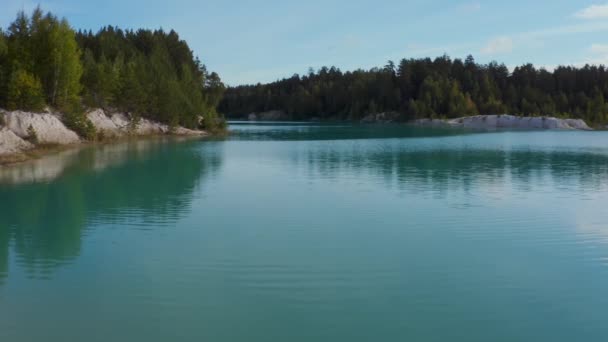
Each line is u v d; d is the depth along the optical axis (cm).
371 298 1316
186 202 2544
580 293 1352
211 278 1452
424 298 1319
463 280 1445
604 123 15062
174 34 12238
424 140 7594
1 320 1172
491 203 2534
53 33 6241
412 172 3691
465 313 1227
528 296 1331
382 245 1788
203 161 4378
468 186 3067
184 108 8988
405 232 1967
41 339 1083
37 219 2153
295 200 2606
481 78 18362
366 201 2581
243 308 1248
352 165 4128
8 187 2933
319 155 5009
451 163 4297
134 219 2162
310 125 15038
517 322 1181
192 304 1272
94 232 1944
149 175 3472
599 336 1115
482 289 1380
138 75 8288
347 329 1141
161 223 2097
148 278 1448
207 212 2312
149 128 8112
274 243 1808
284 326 1155
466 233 1956
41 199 2581
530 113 15650
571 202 2562
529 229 2017
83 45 10294
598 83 18200
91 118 6838
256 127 13300
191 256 1652
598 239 1870
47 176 3369
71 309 1235
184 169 3809
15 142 4631
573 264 1588
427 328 1150
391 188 2981
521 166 4066
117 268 1530
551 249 1744
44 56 6259
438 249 1741
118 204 2472
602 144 6769
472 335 1116
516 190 2919
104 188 2925
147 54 11550
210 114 9550
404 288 1384
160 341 1080
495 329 1147
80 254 1670
